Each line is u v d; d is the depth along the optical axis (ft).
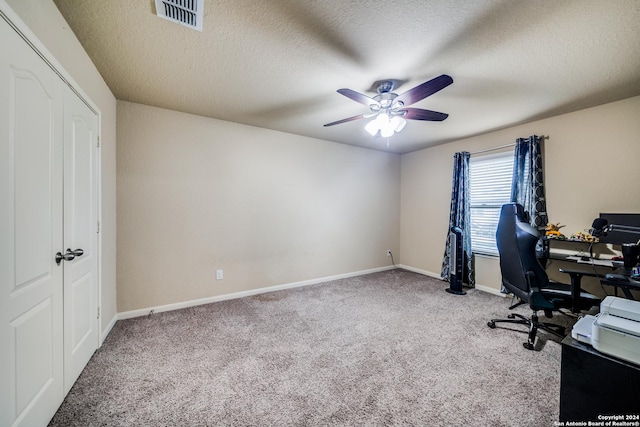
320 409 4.81
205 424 4.45
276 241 11.82
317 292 11.60
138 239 8.84
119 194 8.48
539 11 4.55
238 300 10.52
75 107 5.32
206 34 5.31
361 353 6.71
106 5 4.52
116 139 8.40
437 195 14.23
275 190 11.73
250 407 4.84
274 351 6.77
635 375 3.19
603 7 4.43
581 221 8.98
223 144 10.36
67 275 5.00
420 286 12.55
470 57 6.00
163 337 7.42
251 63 6.37
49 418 4.36
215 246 10.28
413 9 4.57
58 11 4.59
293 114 9.68
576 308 6.84
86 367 5.93
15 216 3.55
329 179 13.44
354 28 5.09
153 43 5.59
